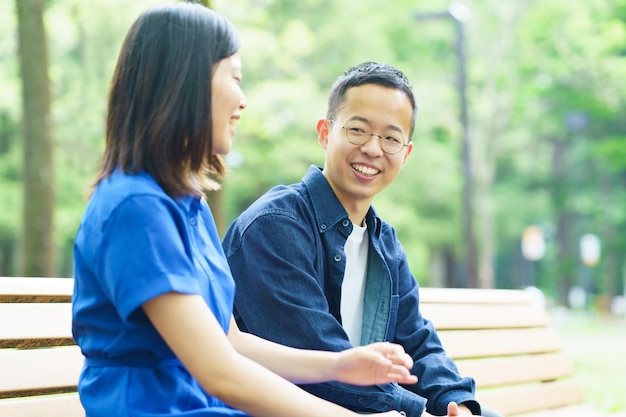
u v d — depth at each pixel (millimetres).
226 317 2941
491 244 28875
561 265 45719
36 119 12828
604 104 31156
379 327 3773
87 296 2742
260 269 3477
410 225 28406
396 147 3754
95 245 2617
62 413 3445
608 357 15836
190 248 2736
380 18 25969
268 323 3436
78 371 3516
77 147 20500
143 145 2713
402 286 3982
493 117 28531
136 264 2553
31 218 12898
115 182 2682
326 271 3695
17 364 3344
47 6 17938
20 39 12828
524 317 5961
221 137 2857
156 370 2705
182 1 2873
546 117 33906
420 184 28391
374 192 3793
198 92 2738
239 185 23250
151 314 2580
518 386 5949
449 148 29266
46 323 3453
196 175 2883
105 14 17938
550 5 27141
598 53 28125
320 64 24406
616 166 34250
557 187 40781
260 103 18781
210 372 2588
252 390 2623
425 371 3754
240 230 3584
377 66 3803
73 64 19422
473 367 5320
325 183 3771
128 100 2758
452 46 28594
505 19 27328
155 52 2738
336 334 3424
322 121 3982
